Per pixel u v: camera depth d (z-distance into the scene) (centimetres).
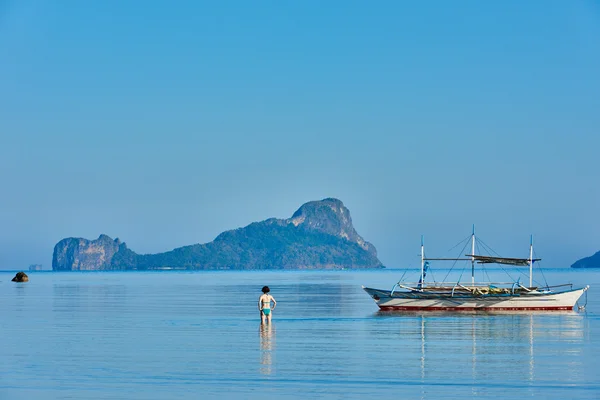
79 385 2809
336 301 8544
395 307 6438
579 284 15438
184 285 16375
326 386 2789
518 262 6650
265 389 2739
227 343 4028
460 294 6344
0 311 6625
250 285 16300
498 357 3494
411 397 2597
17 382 2873
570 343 4012
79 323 5259
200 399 2572
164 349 3791
